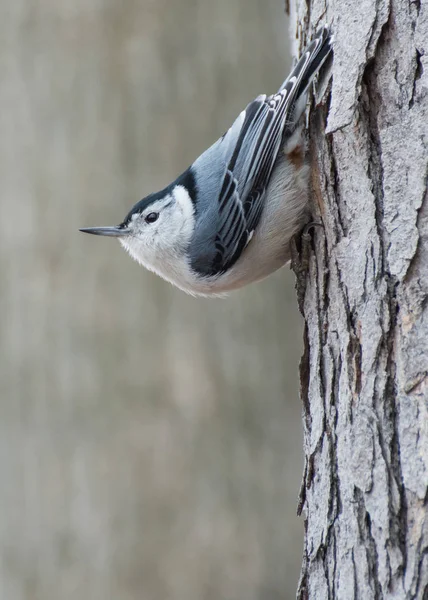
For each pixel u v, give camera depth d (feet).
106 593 34.65
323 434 18.93
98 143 36.47
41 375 35.78
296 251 21.77
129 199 36.14
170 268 25.71
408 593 16.40
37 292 36.09
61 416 35.53
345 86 19.11
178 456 35.09
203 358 35.53
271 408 35.40
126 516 34.96
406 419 17.15
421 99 18.11
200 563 34.71
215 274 24.61
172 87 36.63
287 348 35.76
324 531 18.25
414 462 16.84
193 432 35.19
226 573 34.78
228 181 23.30
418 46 18.26
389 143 18.44
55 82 36.94
